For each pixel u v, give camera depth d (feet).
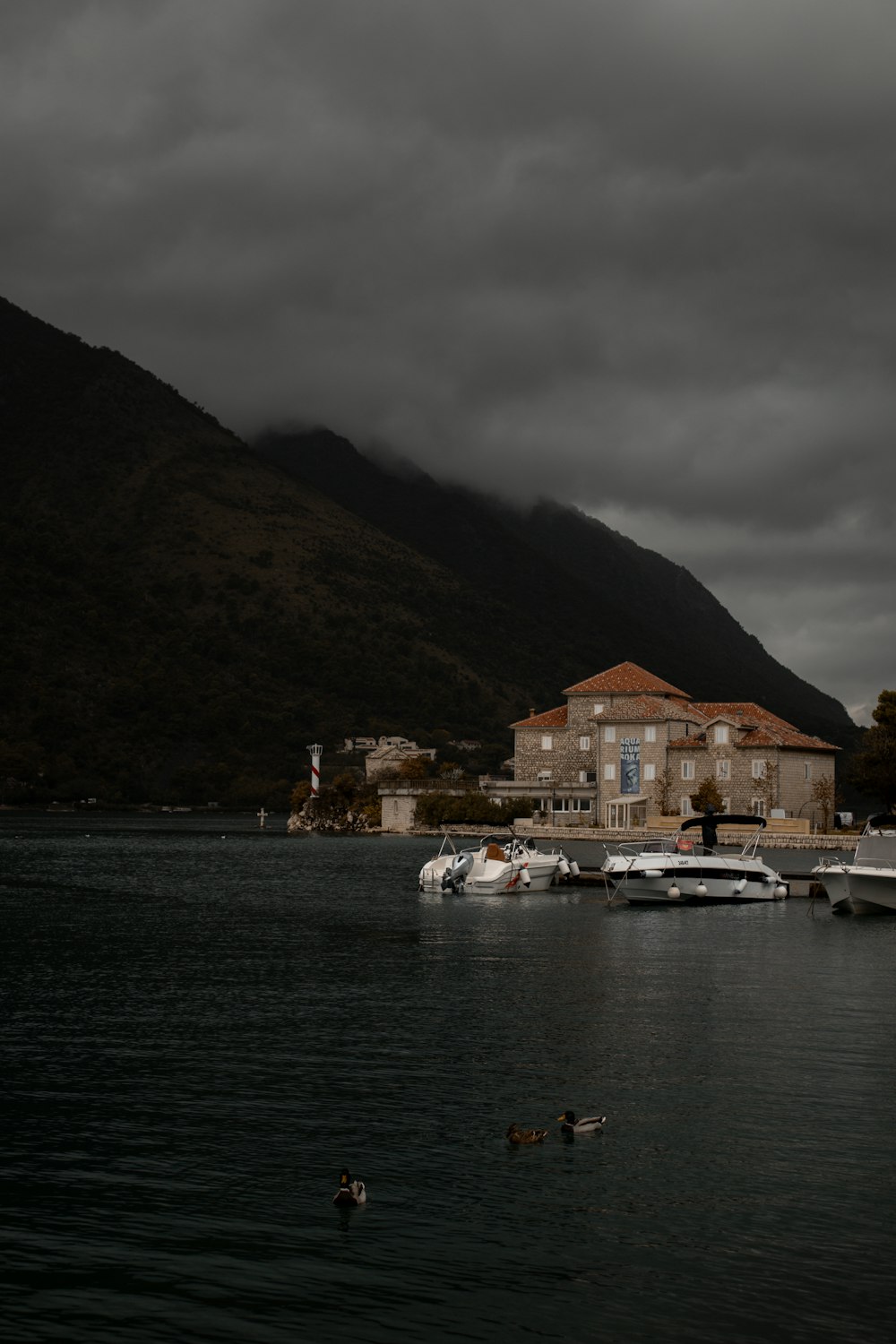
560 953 186.19
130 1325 66.54
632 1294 70.44
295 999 146.61
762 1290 70.95
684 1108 101.65
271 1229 77.87
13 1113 99.55
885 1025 132.67
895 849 244.01
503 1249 75.56
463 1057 117.50
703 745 481.46
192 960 178.50
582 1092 106.11
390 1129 96.17
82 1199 82.12
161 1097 104.01
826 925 226.79
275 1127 96.43
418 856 447.42
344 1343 65.16
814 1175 87.25
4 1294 69.46
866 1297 70.28
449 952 186.91
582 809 522.47
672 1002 145.89
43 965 172.86
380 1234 77.36
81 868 378.73
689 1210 81.25
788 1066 114.62
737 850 408.26
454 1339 65.72
